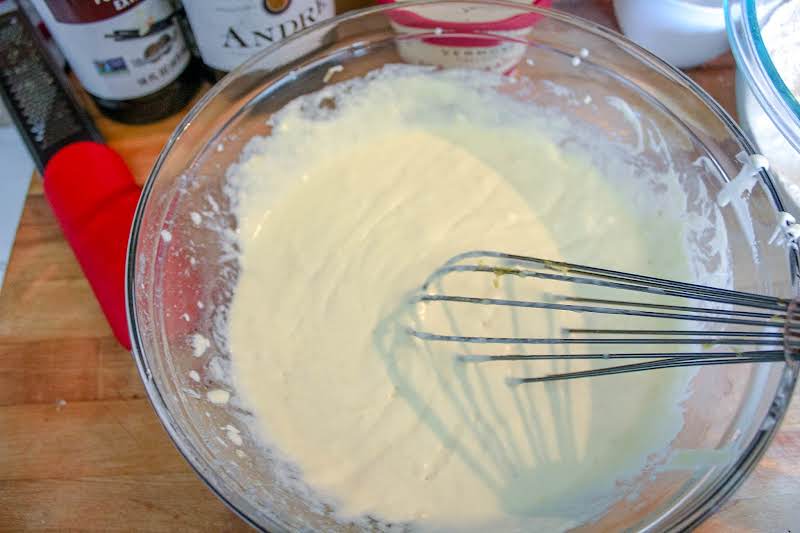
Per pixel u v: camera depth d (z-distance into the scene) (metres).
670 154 0.46
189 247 0.45
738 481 0.36
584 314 0.45
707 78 0.51
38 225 0.48
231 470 0.39
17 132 0.49
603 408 0.43
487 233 0.47
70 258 0.47
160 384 0.39
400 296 0.45
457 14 0.47
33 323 0.46
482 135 0.51
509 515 0.41
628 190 0.49
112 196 0.46
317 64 0.47
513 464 0.42
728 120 0.42
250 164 0.48
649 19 0.48
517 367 0.44
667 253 0.47
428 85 0.49
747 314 0.35
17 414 0.44
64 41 0.45
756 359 0.35
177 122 0.51
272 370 0.44
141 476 0.42
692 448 0.40
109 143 0.50
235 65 0.48
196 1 0.44
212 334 0.45
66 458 0.43
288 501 0.40
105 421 0.44
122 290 0.44
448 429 0.43
